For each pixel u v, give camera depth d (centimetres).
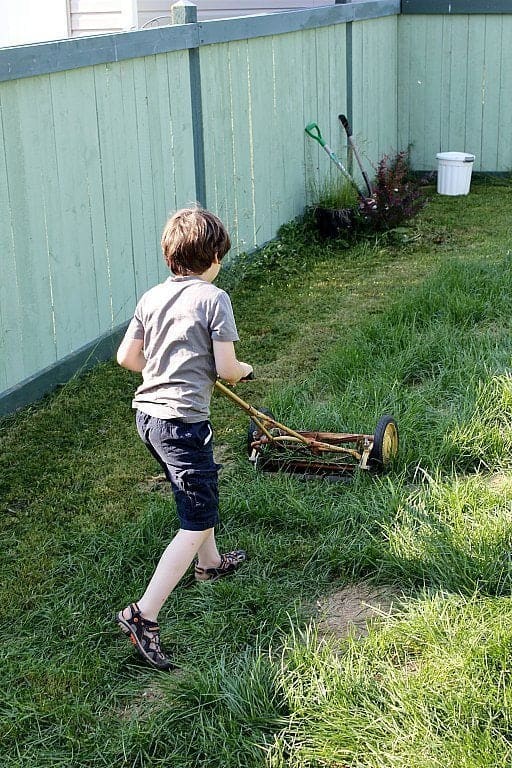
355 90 1034
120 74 629
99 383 600
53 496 466
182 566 346
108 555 407
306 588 386
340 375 583
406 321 650
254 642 354
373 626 353
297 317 708
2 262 538
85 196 606
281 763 291
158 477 484
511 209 1020
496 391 522
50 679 338
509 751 283
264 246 854
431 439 487
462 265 749
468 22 1141
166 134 690
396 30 1159
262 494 444
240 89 790
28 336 567
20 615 376
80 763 302
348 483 460
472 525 399
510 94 1156
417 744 288
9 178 536
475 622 337
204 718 313
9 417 550
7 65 518
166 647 354
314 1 1170
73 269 602
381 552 394
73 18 1134
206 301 344
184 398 345
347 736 294
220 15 1198
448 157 1080
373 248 880
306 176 930
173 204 708
